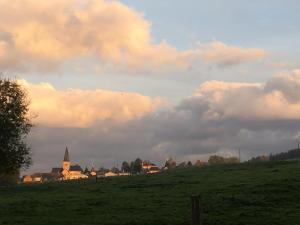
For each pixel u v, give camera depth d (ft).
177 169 353.72
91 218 134.51
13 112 177.06
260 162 334.44
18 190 242.58
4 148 172.24
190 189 196.85
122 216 136.15
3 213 148.36
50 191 228.43
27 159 181.06
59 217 138.00
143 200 169.37
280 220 122.11
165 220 127.65
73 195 199.11
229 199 159.22
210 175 262.06
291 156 608.60
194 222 75.31
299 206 142.82
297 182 188.44
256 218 126.82
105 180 284.41
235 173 260.21
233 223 122.31
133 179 276.41
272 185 185.88
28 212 149.48
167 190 200.13
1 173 183.11
